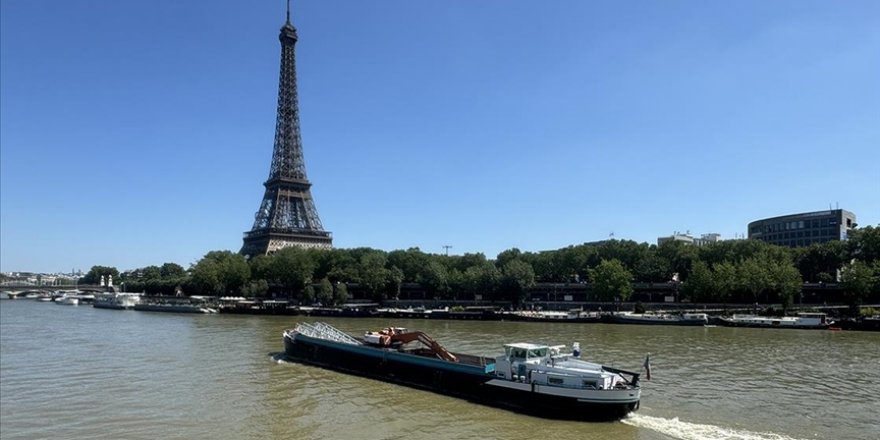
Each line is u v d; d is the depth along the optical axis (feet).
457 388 205.87
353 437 156.04
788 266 546.67
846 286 529.86
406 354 230.68
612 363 263.08
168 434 160.76
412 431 161.17
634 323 488.02
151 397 204.54
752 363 262.26
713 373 236.43
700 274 570.46
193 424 170.30
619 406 166.81
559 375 177.88
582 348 317.63
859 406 181.06
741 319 460.96
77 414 182.09
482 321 529.45
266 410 185.88
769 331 419.54
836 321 436.76
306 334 293.23
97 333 424.87
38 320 569.64
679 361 268.41
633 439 150.41
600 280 591.37
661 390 203.72
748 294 571.69
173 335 405.18
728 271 560.61
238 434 160.35
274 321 538.06
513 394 184.96
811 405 182.60
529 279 643.86
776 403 185.06
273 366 269.03
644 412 175.11
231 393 210.79
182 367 265.75
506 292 646.74
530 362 187.83
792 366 254.06
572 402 171.12
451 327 467.11
